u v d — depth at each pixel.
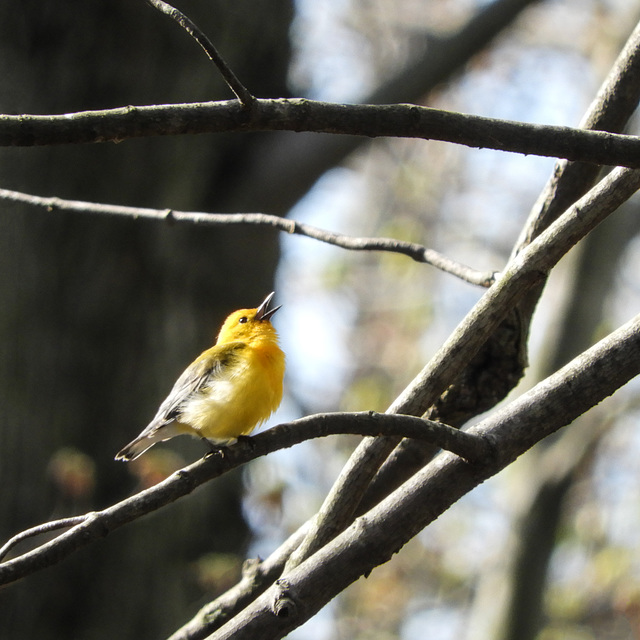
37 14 13.30
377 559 5.91
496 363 7.59
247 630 5.72
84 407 12.97
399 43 28.45
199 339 14.23
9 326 12.71
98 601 12.59
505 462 6.01
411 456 7.30
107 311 13.30
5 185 13.02
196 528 13.66
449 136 5.62
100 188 13.48
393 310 29.45
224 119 5.31
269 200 14.97
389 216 30.27
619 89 7.27
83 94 13.44
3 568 5.15
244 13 14.66
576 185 7.48
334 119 5.46
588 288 17.80
